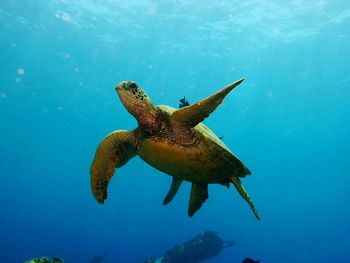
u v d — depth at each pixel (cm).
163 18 3114
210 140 446
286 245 4444
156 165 503
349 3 2622
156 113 455
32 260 555
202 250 1891
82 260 3556
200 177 508
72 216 6681
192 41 3569
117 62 4497
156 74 4891
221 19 3002
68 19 3353
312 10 2767
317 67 4016
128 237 4681
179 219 6122
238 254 3797
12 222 6072
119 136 471
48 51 4253
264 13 2845
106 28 3497
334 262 3675
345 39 3266
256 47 3578
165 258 1861
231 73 4472
